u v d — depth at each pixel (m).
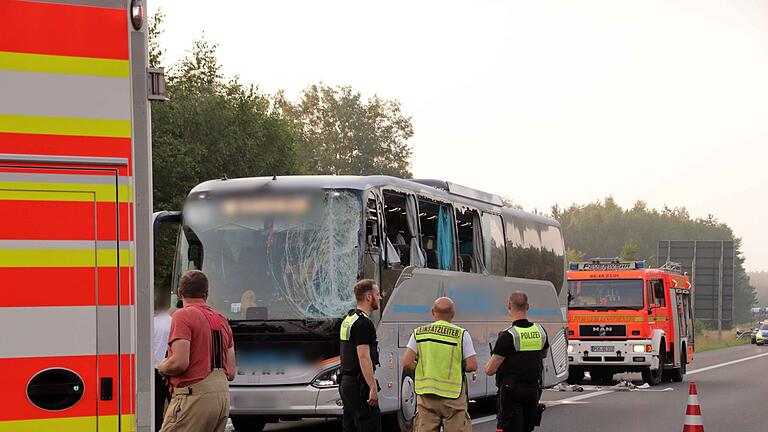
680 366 38.25
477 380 23.44
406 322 19.94
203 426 10.70
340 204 18.55
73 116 7.59
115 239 7.62
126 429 7.57
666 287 37.41
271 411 17.84
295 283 18.25
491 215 24.80
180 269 18.58
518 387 14.30
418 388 13.92
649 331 35.56
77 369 7.50
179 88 59.94
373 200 18.92
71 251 7.52
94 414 7.52
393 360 19.38
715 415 24.81
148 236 7.69
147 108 7.76
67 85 7.59
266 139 64.44
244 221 18.55
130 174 7.67
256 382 17.97
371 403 14.05
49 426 7.43
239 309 18.19
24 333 7.41
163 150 55.25
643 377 37.12
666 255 85.75
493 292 24.50
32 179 7.47
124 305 7.60
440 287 21.64
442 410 13.84
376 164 127.94
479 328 23.64
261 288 18.25
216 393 10.75
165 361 10.59
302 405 17.84
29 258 7.44
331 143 126.88
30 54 7.54
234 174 60.94
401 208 20.19
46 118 7.53
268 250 18.41
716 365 50.44
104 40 7.70
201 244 18.55
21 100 7.49
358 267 18.36
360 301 14.28
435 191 21.78
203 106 59.41
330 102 128.50
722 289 84.50
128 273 7.62
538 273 27.52
